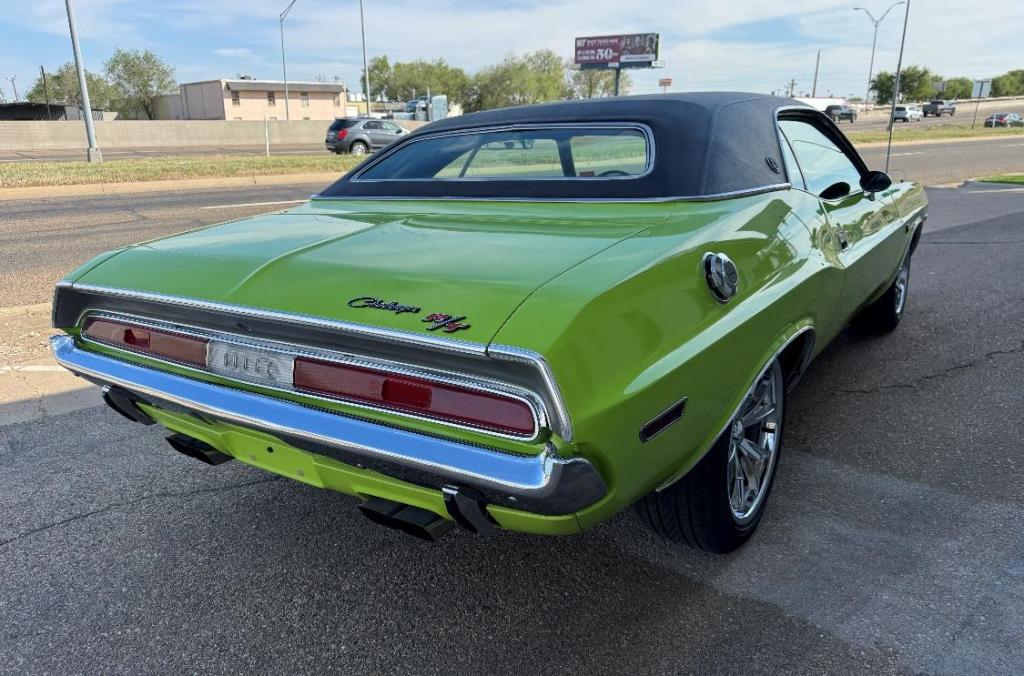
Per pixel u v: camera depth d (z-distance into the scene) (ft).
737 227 7.72
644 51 192.95
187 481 10.69
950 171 61.57
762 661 6.96
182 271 7.41
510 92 264.93
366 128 88.99
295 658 7.21
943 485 10.04
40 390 13.91
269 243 7.84
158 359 7.50
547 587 8.18
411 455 5.82
